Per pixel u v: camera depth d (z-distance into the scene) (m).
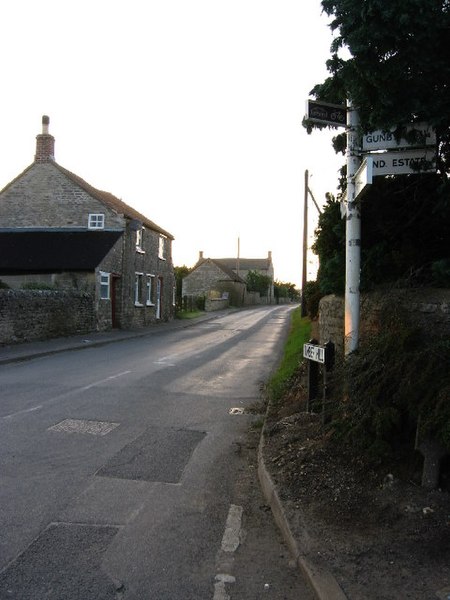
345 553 3.75
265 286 89.38
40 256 25.27
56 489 5.26
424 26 4.67
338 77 5.43
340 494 4.59
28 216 27.98
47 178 28.06
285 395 8.98
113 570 3.73
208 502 5.04
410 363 4.66
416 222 6.76
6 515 4.62
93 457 6.30
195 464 6.15
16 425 7.66
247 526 4.52
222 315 47.06
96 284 24.67
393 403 4.88
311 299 17.55
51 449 6.57
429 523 3.97
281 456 5.65
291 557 3.95
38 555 3.91
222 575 3.70
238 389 11.18
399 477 4.60
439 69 4.96
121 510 4.79
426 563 3.59
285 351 16.77
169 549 4.07
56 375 12.40
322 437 5.76
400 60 4.87
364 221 6.89
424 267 6.15
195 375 12.96
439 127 5.41
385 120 5.18
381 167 5.55
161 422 8.11
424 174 6.26
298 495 4.73
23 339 18.95
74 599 3.35
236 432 7.64
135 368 13.84
